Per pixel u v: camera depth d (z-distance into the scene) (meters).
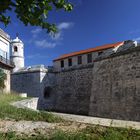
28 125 9.87
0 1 4.70
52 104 44.81
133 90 24.67
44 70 45.03
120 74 27.06
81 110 38.56
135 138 7.29
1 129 8.98
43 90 44.47
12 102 21.34
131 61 25.52
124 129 8.27
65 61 44.16
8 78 37.34
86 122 10.66
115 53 28.44
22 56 54.72
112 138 7.12
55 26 5.43
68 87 42.31
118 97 26.91
